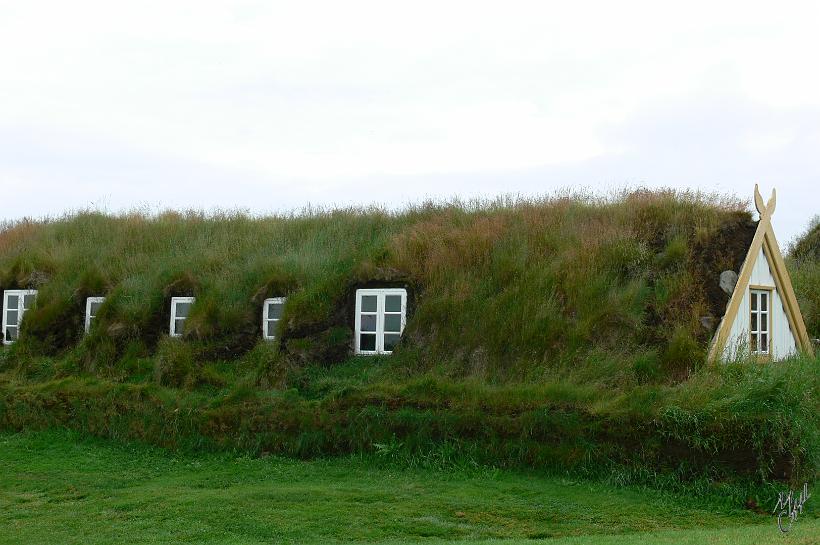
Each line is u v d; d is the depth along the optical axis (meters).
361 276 16.09
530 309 14.55
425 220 18.77
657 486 11.38
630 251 15.25
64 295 18.36
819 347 18.28
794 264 23.80
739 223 15.67
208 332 16.31
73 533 9.57
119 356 16.73
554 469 12.01
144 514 10.33
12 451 14.05
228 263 18.17
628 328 14.03
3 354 17.72
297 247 18.50
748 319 14.80
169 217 22.69
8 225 24.73
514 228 16.83
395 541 9.08
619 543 8.37
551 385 12.87
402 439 12.92
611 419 11.90
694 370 13.16
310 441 13.33
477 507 10.45
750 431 11.23
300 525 9.73
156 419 14.35
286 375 14.80
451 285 15.47
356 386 13.94
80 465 13.23
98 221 22.66
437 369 14.24
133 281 17.97
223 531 9.58
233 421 13.95
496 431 12.47
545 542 8.70
